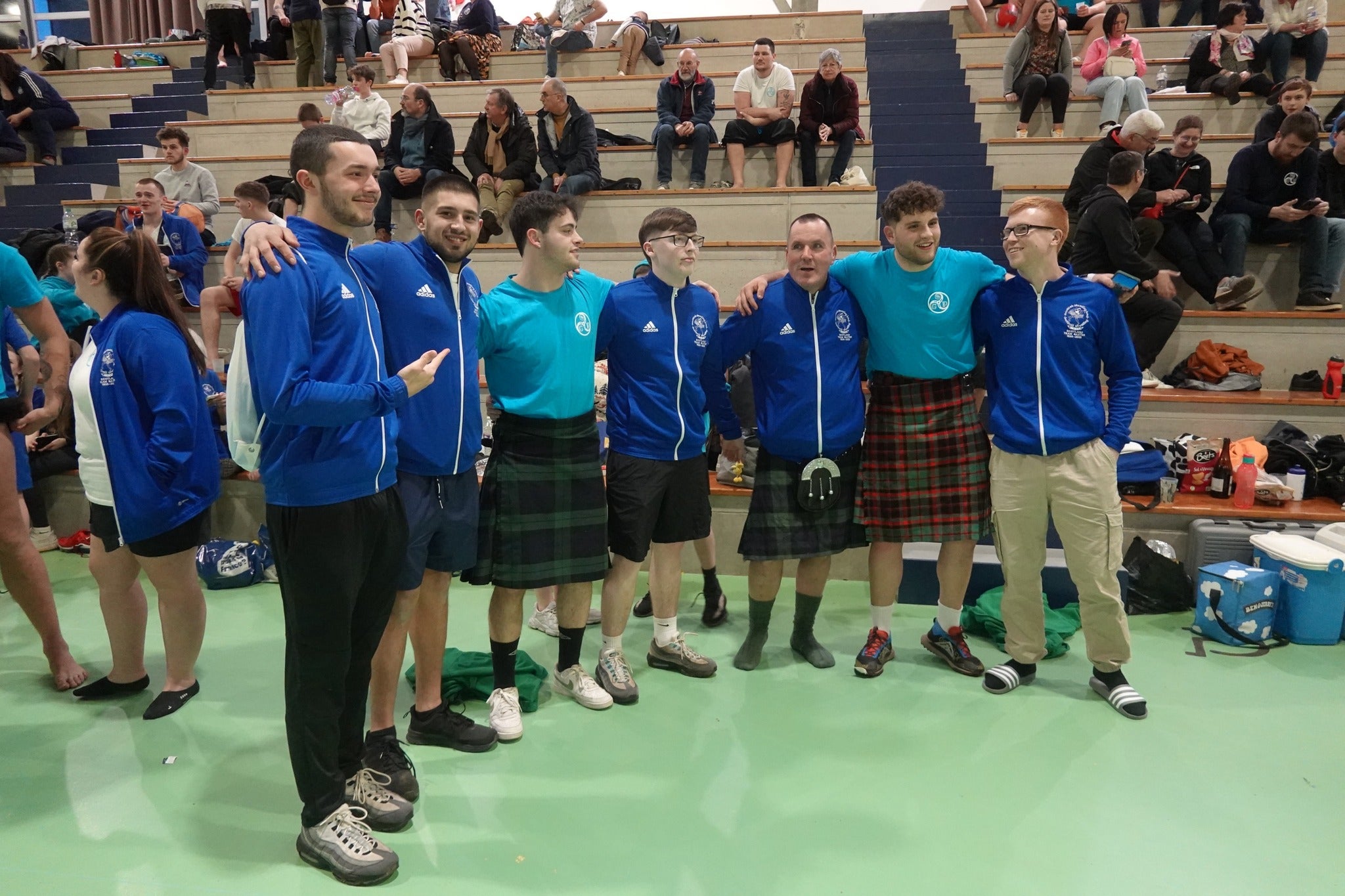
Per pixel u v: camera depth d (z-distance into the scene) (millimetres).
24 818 2236
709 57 7559
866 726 2752
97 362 2533
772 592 3135
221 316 5465
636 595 3994
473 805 2307
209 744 2633
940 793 2367
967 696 2973
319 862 2033
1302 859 2090
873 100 7039
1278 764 2523
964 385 3041
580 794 2359
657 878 2010
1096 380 2863
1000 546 2992
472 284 2451
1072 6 7527
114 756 2559
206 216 6117
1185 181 4938
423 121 5910
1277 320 4590
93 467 2686
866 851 2115
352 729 2145
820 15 8008
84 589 4043
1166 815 2268
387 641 2330
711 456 4301
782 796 2354
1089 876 2023
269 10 9633
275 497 1853
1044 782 2424
